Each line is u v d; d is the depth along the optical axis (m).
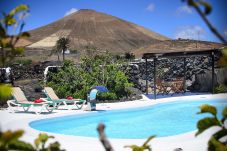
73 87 20.06
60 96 19.83
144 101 19.67
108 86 20.58
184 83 23.95
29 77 26.41
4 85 1.37
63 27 166.25
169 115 16.94
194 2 1.13
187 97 20.95
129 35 166.75
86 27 167.38
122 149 7.99
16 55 1.61
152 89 25.00
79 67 21.34
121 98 20.66
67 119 14.69
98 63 21.09
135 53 42.06
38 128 13.39
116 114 16.58
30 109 16.41
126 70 23.59
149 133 12.56
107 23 173.75
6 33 1.54
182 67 26.45
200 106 1.74
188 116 16.52
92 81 20.31
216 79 22.84
